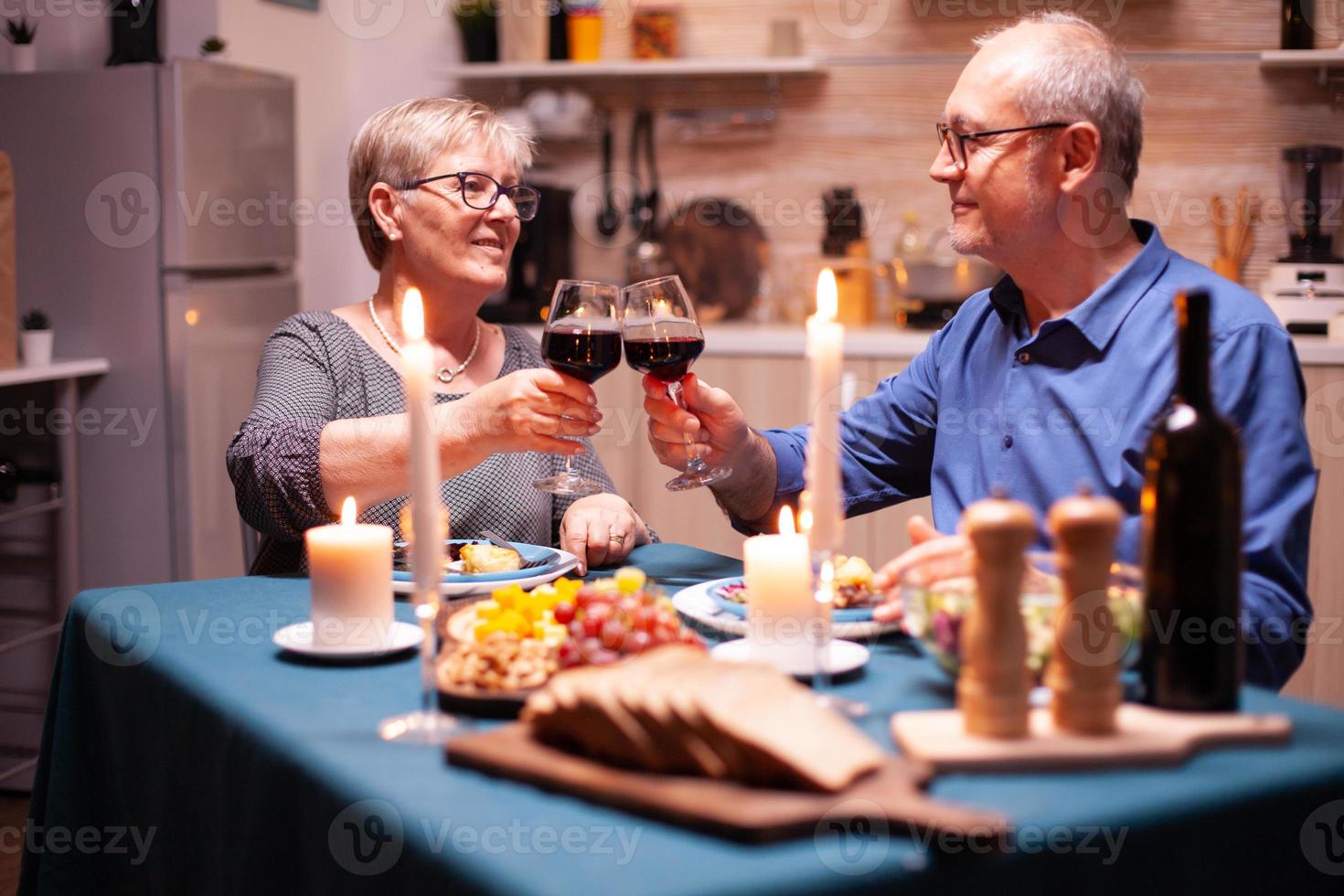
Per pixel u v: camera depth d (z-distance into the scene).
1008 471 1.55
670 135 3.88
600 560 1.56
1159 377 1.45
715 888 0.69
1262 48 3.46
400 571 1.40
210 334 3.03
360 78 4.06
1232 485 0.92
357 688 1.08
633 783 0.80
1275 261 3.32
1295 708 0.98
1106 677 0.88
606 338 1.42
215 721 1.06
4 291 2.70
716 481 1.65
